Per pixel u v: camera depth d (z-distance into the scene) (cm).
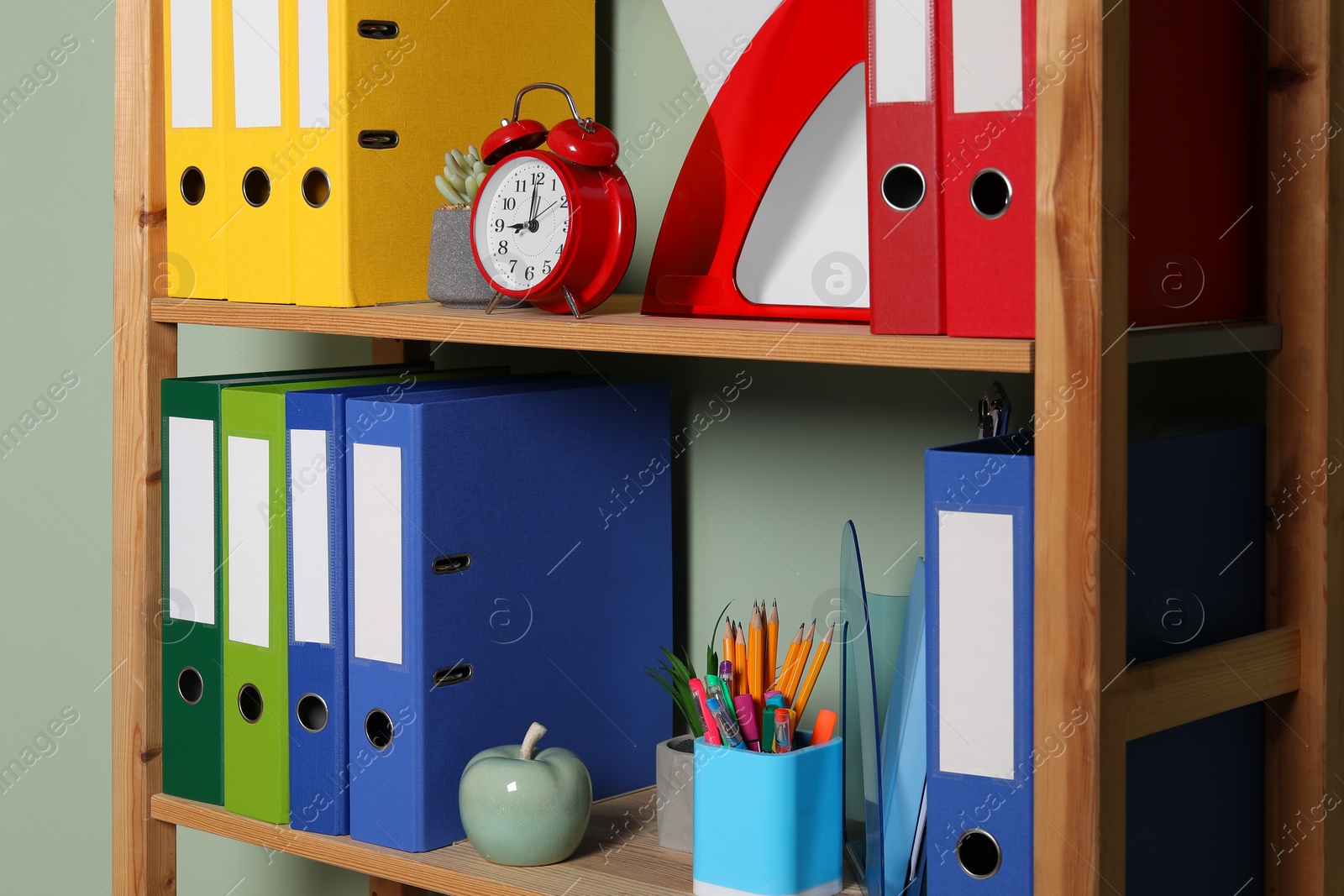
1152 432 104
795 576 119
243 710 112
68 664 179
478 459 103
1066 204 71
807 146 96
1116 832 76
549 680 110
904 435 112
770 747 95
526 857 99
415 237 113
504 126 101
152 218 117
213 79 113
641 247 127
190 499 113
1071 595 73
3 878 186
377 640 102
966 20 76
